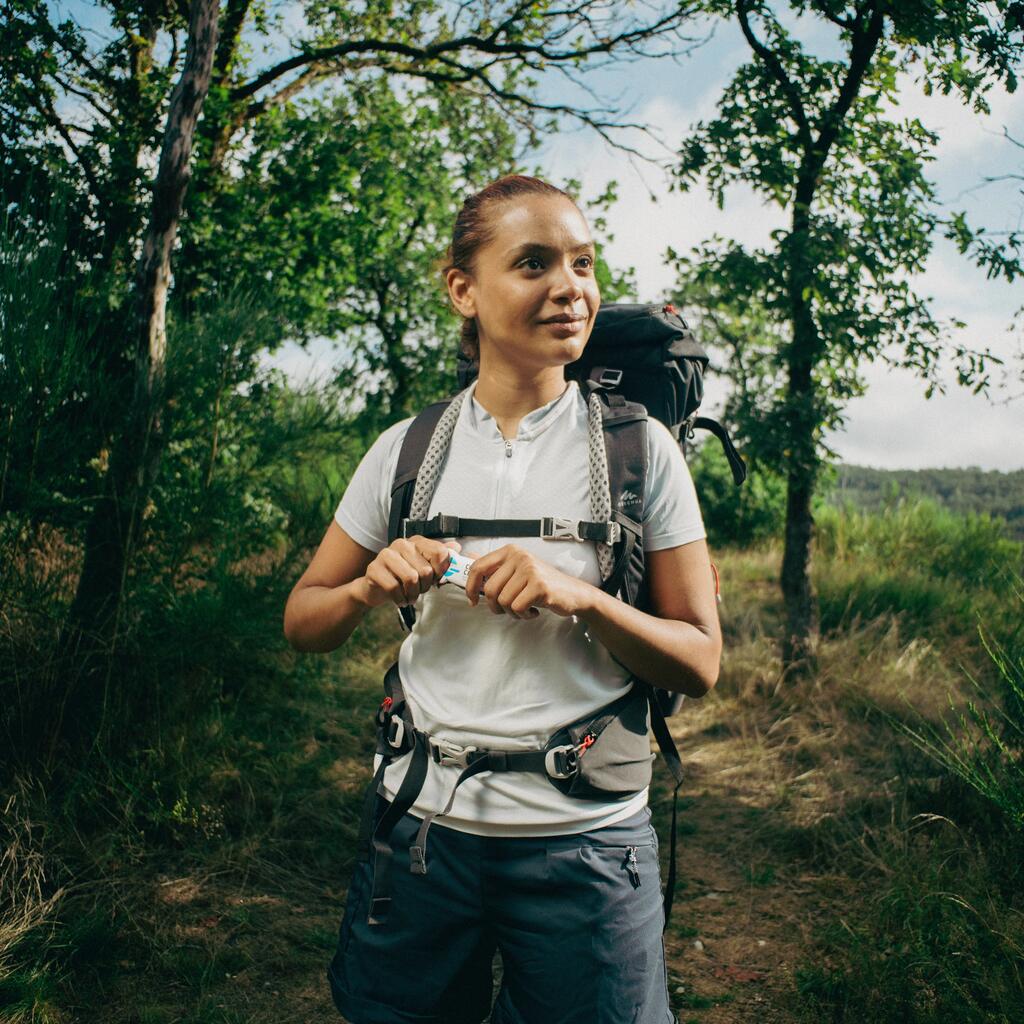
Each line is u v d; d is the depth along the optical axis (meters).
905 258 5.13
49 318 3.48
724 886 3.49
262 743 4.09
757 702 5.59
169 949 2.71
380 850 1.21
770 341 6.39
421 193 9.46
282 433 4.16
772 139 5.39
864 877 3.42
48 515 3.50
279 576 4.23
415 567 1.11
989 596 7.86
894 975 2.53
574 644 1.17
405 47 7.37
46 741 3.38
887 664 5.94
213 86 6.70
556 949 1.13
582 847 1.15
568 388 1.30
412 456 1.28
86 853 3.02
